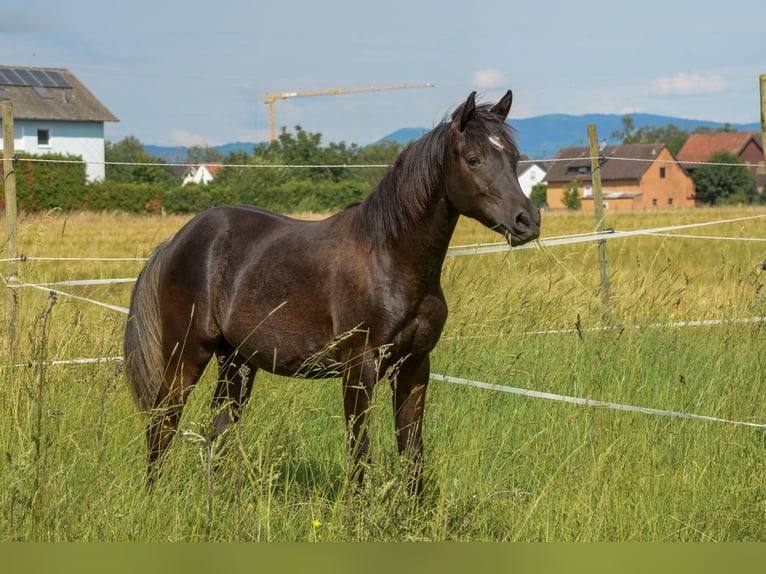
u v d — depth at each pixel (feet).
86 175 183.52
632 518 19.97
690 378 28.55
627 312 35.86
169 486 19.69
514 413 25.98
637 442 23.25
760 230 117.50
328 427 25.45
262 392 26.53
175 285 24.17
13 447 21.79
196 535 17.94
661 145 372.58
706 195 365.40
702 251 87.51
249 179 200.95
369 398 20.93
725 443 23.25
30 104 249.55
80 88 265.34
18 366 25.49
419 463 20.77
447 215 20.72
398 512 18.30
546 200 388.37
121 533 17.93
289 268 22.21
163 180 261.24
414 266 20.65
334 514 19.13
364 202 21.63
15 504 17.75
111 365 25.57
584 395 27.73
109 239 107.55
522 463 22.59
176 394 24.20
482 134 19.94
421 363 21.65
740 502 20.42
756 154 437.58
